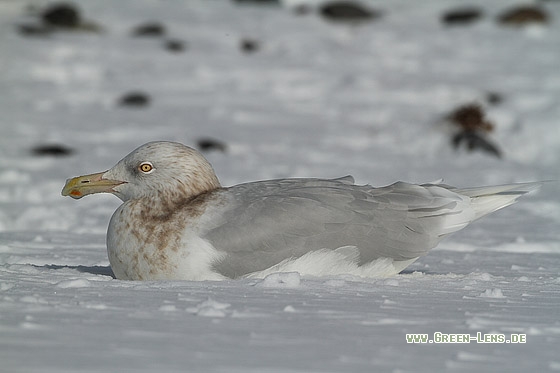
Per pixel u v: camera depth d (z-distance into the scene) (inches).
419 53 1471.5
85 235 502.6
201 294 284.5
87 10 1740.9
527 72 1338.6
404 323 247.8
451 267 404.8
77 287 296.7
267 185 345.7
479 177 814.5
